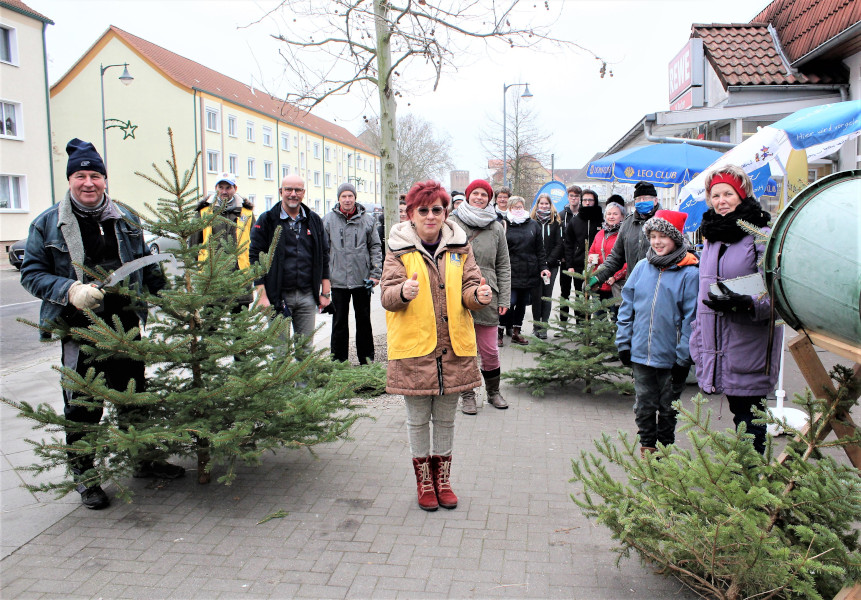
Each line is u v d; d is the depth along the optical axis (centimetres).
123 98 4241
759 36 1096
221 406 401
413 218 384
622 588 301
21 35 2991
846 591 241
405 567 322
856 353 228
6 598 297
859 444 253
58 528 366
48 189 3172
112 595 300
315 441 408
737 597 265
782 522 263
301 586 306
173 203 392
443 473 395
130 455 375
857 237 226
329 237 695
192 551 339
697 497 264
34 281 367
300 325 639
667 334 430
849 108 453
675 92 1351
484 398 625
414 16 740
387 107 765
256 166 5025
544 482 423
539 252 884
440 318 382
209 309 403
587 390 635
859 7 868
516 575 313
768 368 281
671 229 427
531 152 3547
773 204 943
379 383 621
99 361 382
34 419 362
